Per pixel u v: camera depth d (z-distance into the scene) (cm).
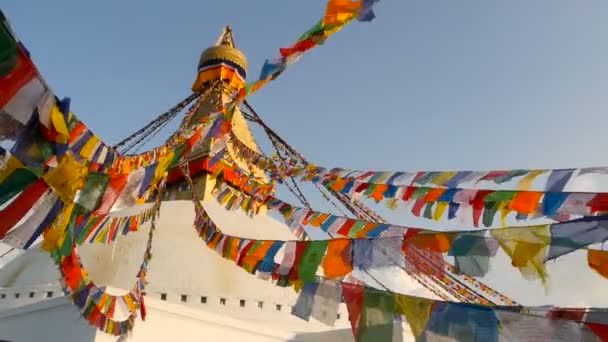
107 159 407
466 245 407
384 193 656
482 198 542
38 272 1328
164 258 1321
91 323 632
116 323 663
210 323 1085
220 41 2141
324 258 468
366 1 490
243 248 560
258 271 520
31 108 320
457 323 391
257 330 1154
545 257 376
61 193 379
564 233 378
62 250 504
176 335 1016
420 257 432
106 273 1287
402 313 413
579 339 367
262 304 1308
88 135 386
